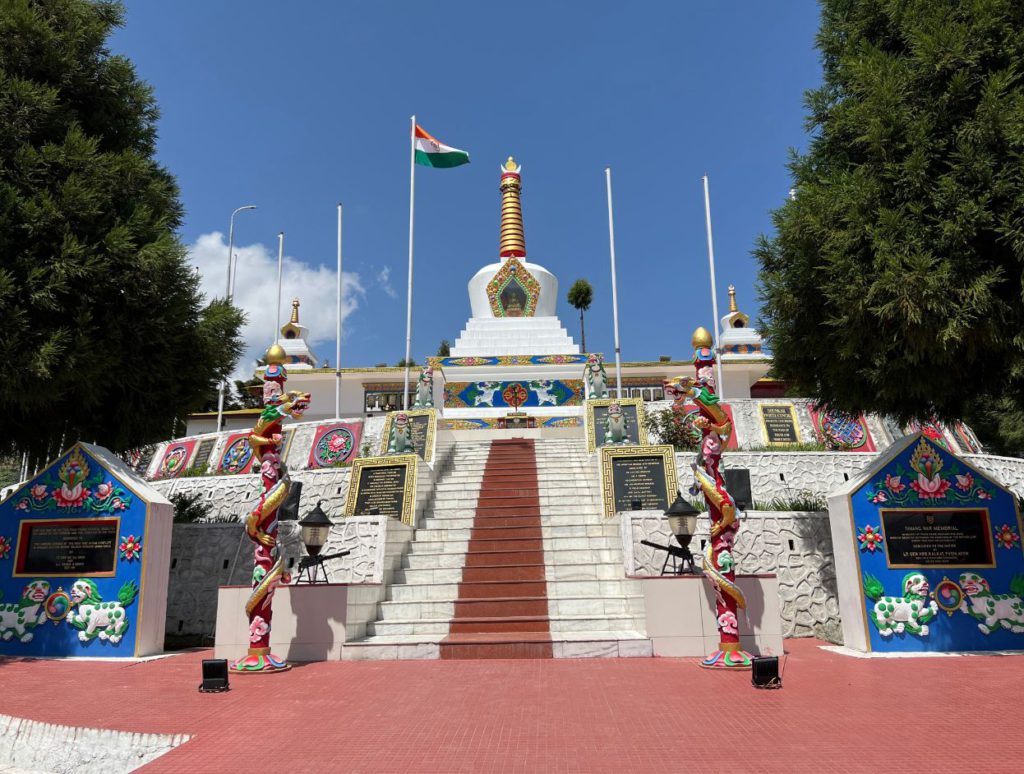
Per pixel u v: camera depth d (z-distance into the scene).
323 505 18.33
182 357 14.79
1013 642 10.66
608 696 7.84
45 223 11.63
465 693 8.10
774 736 6.23
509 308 33.56
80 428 14.70
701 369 10.30
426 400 22.23
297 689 8.49
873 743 5.99
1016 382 12.13
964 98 10.91
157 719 7.10
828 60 13.38
